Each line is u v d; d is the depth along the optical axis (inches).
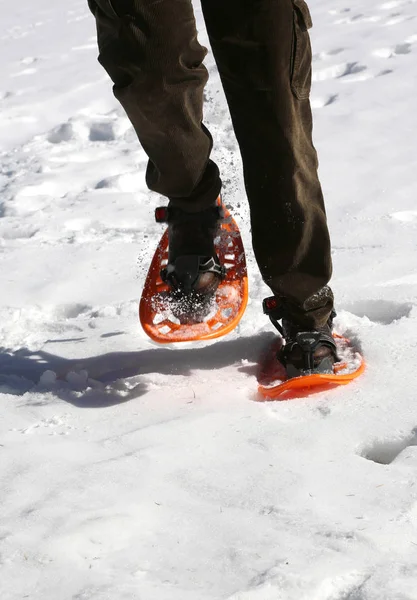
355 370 233.3
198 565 154.7
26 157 553.0
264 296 300.7
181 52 206.4
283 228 219.1
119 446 203.5
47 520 170.2
